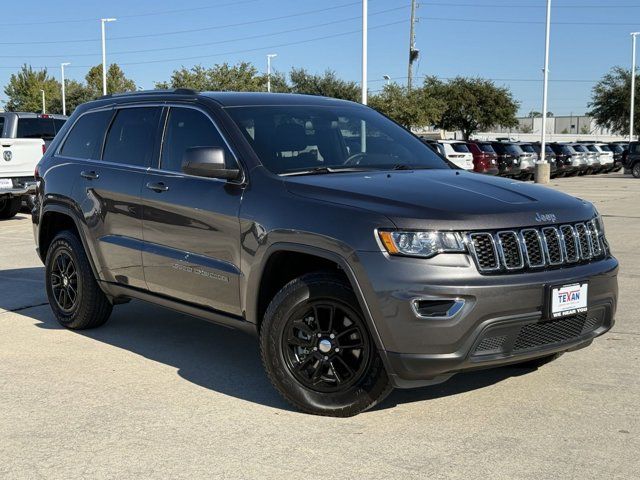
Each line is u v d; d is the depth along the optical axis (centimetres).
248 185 460
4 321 659
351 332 411
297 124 511
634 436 392
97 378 497
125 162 566
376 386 406
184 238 497
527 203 415
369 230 390
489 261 388
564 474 348
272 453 374
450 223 384
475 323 379
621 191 2483
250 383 486
